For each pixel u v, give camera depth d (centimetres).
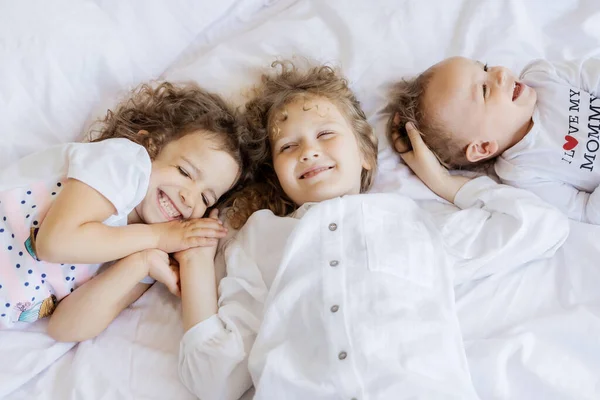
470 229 114
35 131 120
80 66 122
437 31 137
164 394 102
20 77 118
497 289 112
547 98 129
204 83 131
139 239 107
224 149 117
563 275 114
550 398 99
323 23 136
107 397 101
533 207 114
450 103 124
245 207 125
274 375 94
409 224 111
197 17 132
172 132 117
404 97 129
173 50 133
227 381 99
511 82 125
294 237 106
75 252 99
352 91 131
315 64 133
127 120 121
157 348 108
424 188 126
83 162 103
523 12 138
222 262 118
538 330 106
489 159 133
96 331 106
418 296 102
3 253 103
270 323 100
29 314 106
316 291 101
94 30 123
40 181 106
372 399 89
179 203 111
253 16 141
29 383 104
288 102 120
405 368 92
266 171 129
